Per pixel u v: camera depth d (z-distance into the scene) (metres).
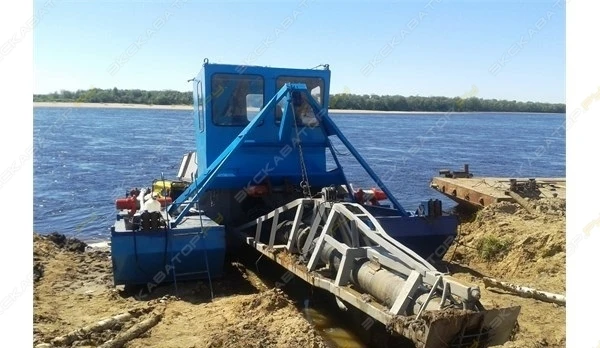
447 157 35.84
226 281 8.55
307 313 7.42
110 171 25.31
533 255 9.54
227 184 9.14
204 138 9.67
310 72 9.91
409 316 5.15
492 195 13.95
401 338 6.04
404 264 5.72
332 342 6.55
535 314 7.07
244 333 6.09
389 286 5.59
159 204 8.83
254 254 9.34
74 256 10.74
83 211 17.30
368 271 6.02
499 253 9.98
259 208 9.70
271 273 9.08
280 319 6.58
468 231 11.78
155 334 6.27
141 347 5.86
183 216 8.30
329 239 6.71
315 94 10.00
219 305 7.23
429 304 5.14
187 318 6.83
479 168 30.55
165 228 7.98
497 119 109.06
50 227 15.26
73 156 30.91
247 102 9.64
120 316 6.75
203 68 9.41
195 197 8.36
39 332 6.23
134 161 28.97
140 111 94.31
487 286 8.30
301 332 6.14
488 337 4.95
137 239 7.87
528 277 8.89
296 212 7.88
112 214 16.88
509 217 11.91
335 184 9.59
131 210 9.00
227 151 8.57
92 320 6.88
